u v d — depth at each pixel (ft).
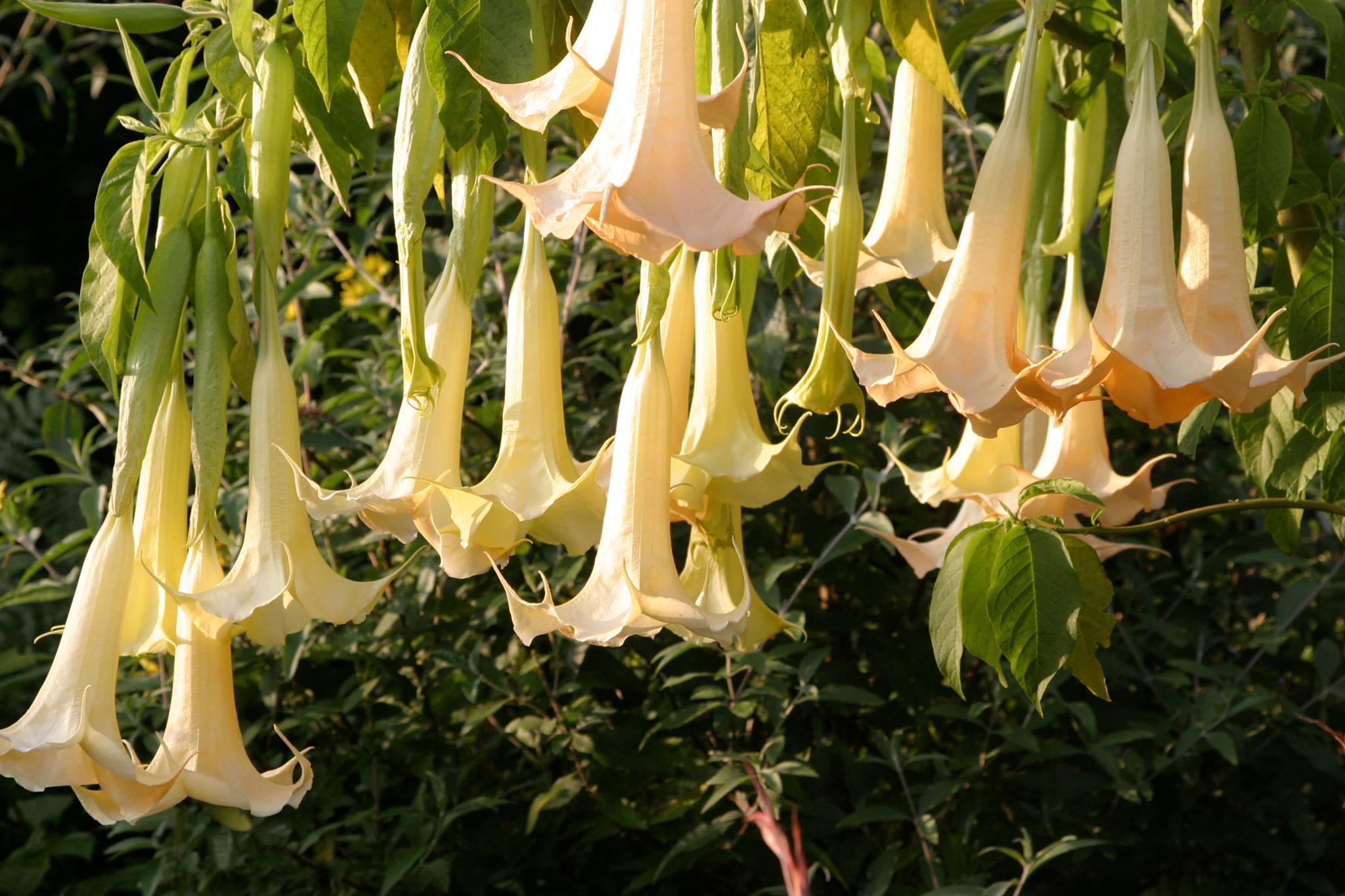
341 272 11.45
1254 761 9.84
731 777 7.55
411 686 9.20
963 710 8.41
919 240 4.26
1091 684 4.17
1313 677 10.39
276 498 3.54
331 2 3.32
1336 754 9.61
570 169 2.67
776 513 9.80
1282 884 9.76
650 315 3.21
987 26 5.83
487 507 3.21
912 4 3.77
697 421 3.64
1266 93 4.78
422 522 3.42
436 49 3.18
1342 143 13.89
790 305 9.25
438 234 10.48
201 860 8.36
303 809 8.63
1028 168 3.10
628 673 8.77
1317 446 5.13
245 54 3.40
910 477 5.69
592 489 3.32
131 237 3.50
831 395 3.54
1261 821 10.17
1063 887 9.57
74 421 11.10
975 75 10.93
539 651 9.16
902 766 8.20
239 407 10.28
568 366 9.70
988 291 3.02
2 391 15.93
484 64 3.20
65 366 10.72
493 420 9.25
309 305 11.66
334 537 9.22
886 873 7.68
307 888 8.66
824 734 9.53
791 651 8.02
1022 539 3.90
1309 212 5.07
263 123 3.51
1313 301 4.45
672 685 8.45
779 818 8.21
